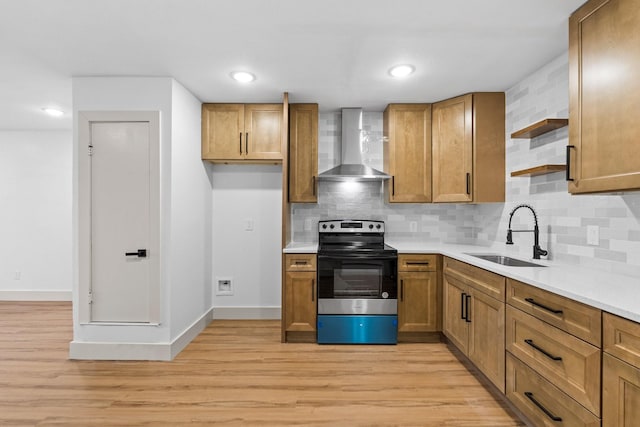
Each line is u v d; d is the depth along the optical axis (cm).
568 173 168
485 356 210
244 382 222
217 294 358
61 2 165
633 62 136
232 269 359
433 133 313
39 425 177
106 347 255
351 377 230
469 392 211
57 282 419
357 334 286
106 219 256
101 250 257
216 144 315
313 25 186
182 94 274
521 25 186
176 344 264
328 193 352
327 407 195
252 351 272
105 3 166
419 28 189
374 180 351
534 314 161
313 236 351
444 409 193
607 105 149
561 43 206
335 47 211
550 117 230
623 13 140
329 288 285
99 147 255
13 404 196
